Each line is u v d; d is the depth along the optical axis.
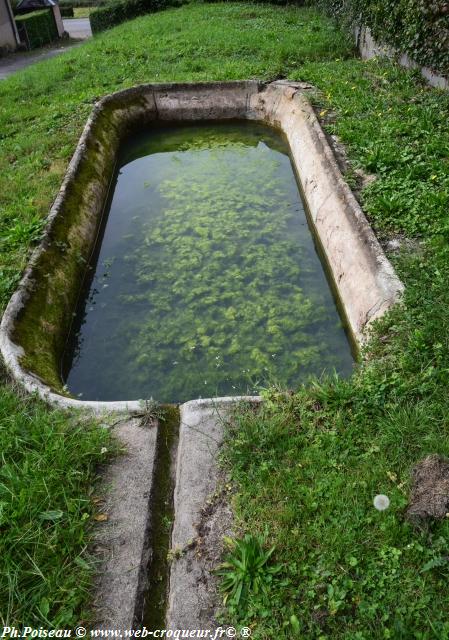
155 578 2.82
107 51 13.29
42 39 24.97
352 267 5.23
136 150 10.25
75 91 10.89
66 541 2.81
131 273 6.48
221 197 8.15
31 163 7.46
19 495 2.94
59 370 4.84
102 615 2.60
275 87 10.27
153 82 10.83
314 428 3.40
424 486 2.82
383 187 5.80
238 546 2.71
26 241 5.54
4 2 22.11
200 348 5.27
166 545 2.97
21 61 20.62
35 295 4.96
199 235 7.18
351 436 3.30
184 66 11.64
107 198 8.06
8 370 4.04
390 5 9.27
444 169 5.86
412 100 7.95
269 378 4.81
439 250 4.71
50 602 2.57
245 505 3.00
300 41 12.33
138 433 3.58
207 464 3.32
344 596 2.51
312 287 6.01
